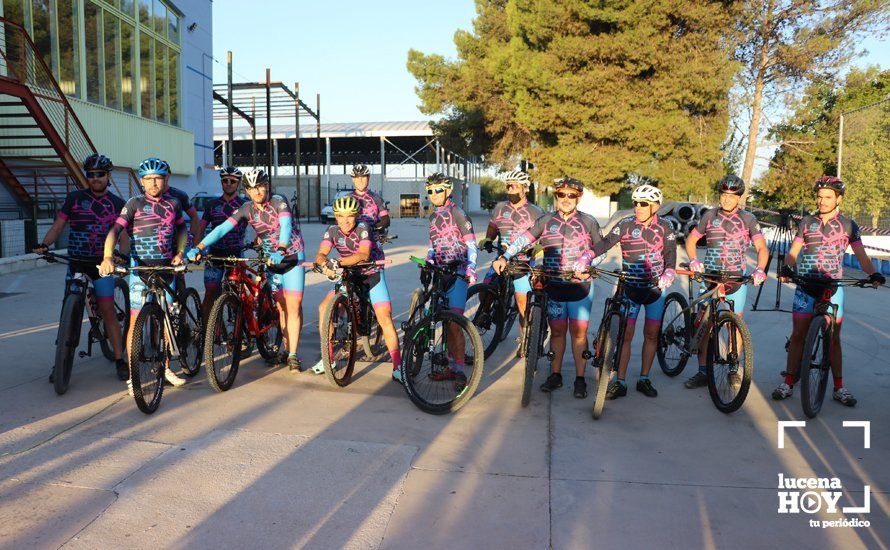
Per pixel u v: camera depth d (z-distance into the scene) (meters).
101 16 17.55
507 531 3.05
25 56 14.36
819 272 4.95
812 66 27.31
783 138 34.22
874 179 16.05
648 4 23.98
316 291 10.16
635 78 26.12
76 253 5.18
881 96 32.47
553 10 25.12
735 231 5.28
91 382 5.25
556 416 4.67
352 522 3.11
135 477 3.52
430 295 5.89
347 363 5.41
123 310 5.78
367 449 3.97
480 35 35.47
